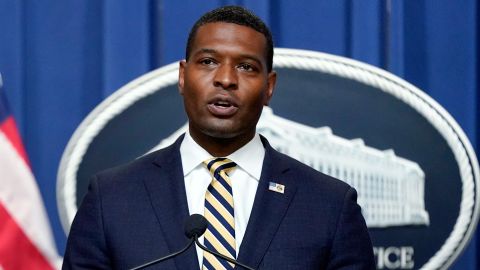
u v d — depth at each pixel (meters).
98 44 4.77
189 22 4.81
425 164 4.41
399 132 4.42
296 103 4.43
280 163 3.38
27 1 4.75
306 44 4.86
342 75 4.45
